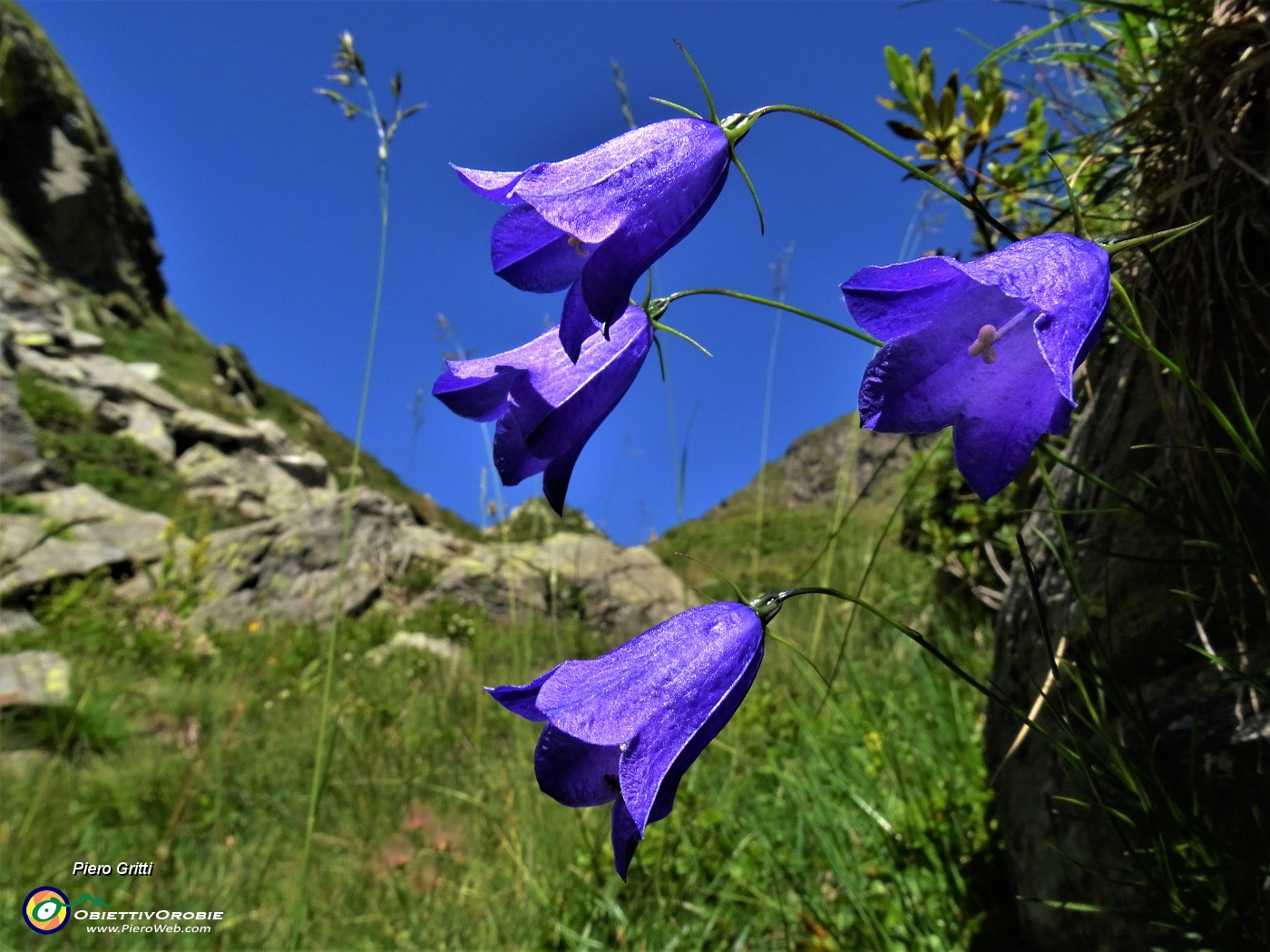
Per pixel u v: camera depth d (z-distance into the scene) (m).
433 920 0.20
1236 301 0.11
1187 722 0.11
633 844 0.08
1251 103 0.11
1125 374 0.13
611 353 0.09
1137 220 0.12
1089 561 0.13
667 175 0.08
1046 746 0.14
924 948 0.15
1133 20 0.12
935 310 0.07
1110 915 0.12
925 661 0.25
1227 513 0.11
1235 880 0.10
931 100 0.16
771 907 0.17
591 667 0.08
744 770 0.24
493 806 0.26
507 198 0.08
